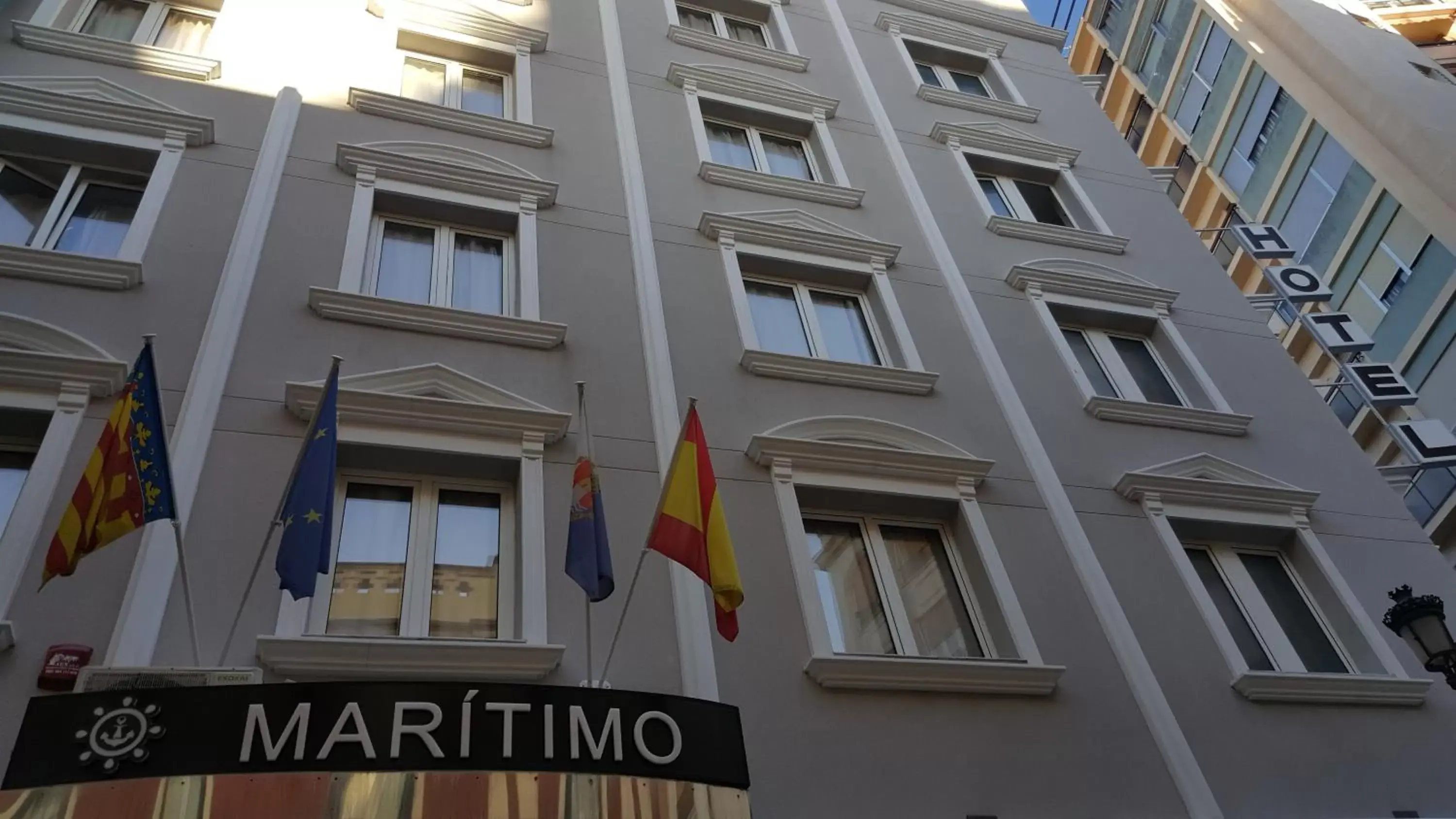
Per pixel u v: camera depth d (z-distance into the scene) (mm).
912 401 11477
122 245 9383
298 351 9172
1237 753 9203
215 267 9531
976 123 16703
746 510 9508
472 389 9414
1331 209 24594
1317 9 24156
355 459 8609
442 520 8672
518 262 11023
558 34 14508
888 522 10336
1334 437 13305
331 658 7137
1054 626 9672
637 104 13891
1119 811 8484
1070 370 12703
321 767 5848
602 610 8203
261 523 7824
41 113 10062
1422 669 10430
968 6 19594
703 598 8508
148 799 5535
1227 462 12148
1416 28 30078
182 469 7824
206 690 5922
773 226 12570
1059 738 8789
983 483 10758
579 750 6320
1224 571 11172
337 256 10180
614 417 9789
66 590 6973
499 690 6395
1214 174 29484
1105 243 15133
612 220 11977
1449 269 20953
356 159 11055
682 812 6375
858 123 15711
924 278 13266
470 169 11461
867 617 9547
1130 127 34625
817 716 8242
